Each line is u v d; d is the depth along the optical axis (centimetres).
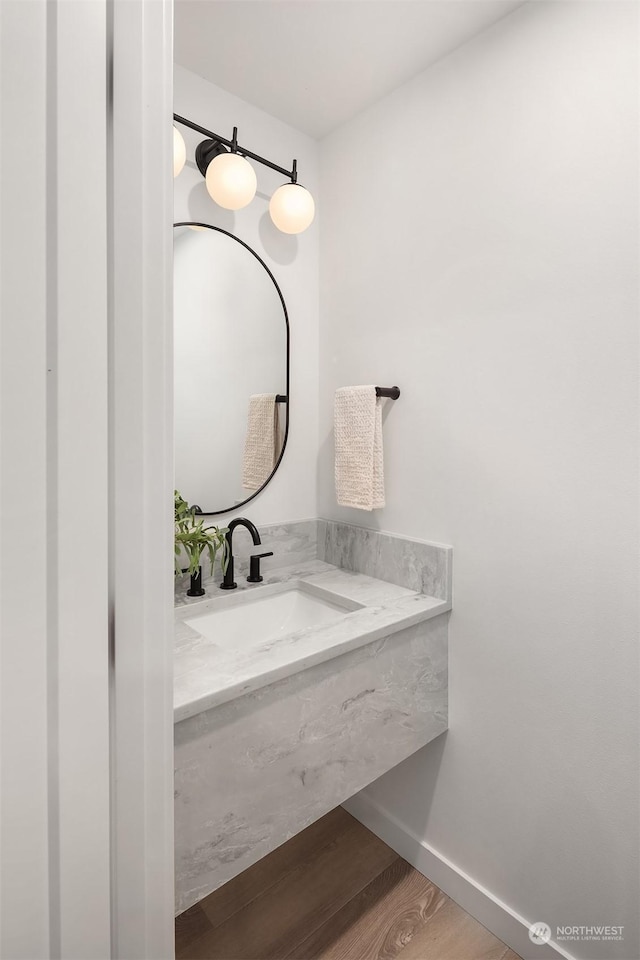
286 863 165
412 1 124
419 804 162
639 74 106
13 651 55
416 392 155
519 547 131
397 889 155
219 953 135
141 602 67
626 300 110
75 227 58
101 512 62
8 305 54
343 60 146
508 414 132
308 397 190
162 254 68
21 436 55
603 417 115
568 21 116
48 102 56
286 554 183
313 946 137
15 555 55
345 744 122
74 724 60
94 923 63
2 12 52
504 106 129
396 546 161
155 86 66
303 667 109
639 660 112
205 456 160
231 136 161
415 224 153
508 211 130
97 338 61
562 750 125
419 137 151
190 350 155
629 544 112
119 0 63
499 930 138
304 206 159
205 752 96
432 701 146
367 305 170
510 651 134
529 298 126
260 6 126
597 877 120
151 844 69
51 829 59
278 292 176
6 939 56
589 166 114
